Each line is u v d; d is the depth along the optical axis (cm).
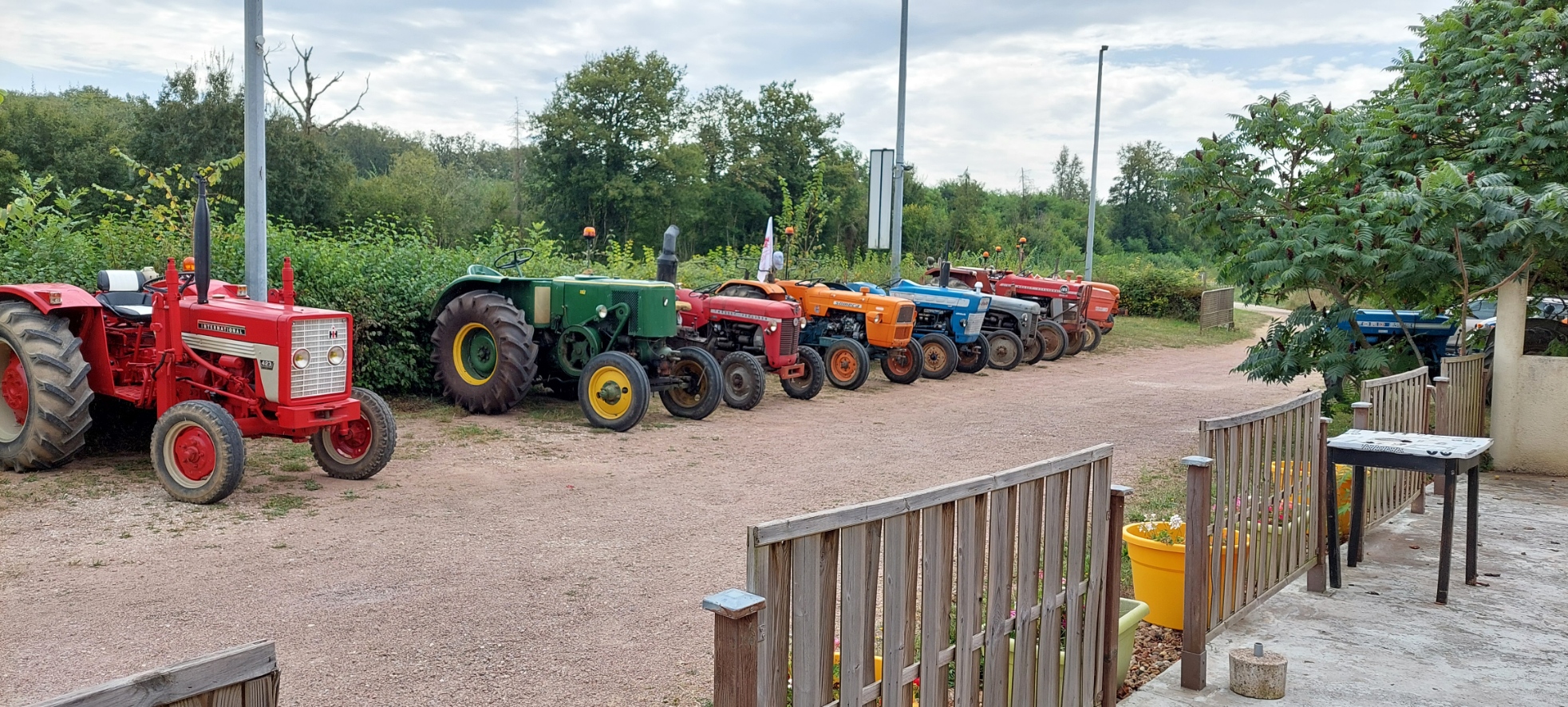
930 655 257
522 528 593
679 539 584
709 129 5175
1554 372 805
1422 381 678
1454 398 751
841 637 232
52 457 655
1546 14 867
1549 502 715
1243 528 430
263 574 493
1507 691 386
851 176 5134
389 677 379
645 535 588
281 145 3534
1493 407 836
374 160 7469
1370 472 593
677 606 469
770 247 1464
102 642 401
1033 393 1334
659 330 988
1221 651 423
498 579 499
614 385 938
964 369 1564
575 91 4550
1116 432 1020
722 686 200
